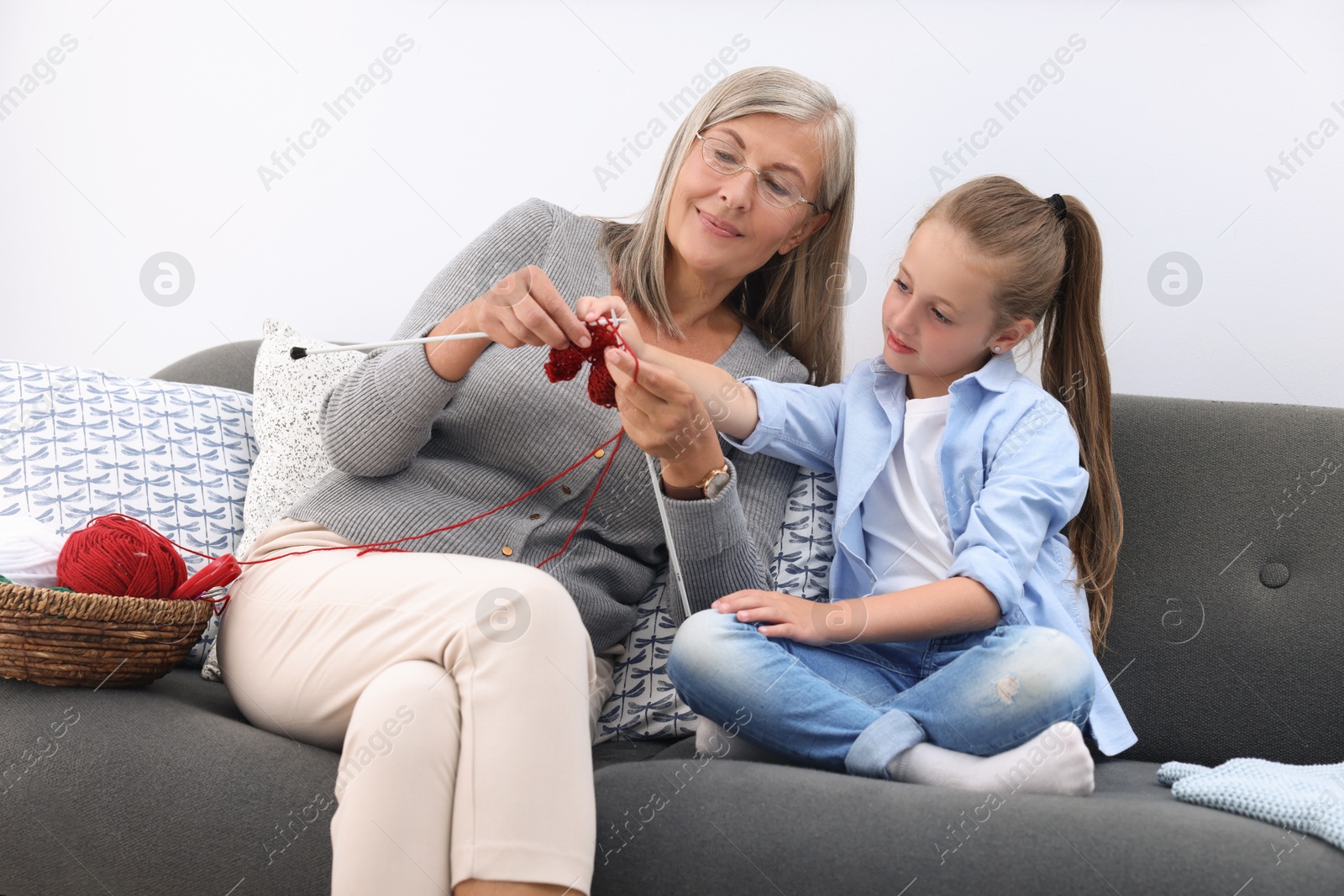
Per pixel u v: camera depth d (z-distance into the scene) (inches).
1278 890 30.0
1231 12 60.0
